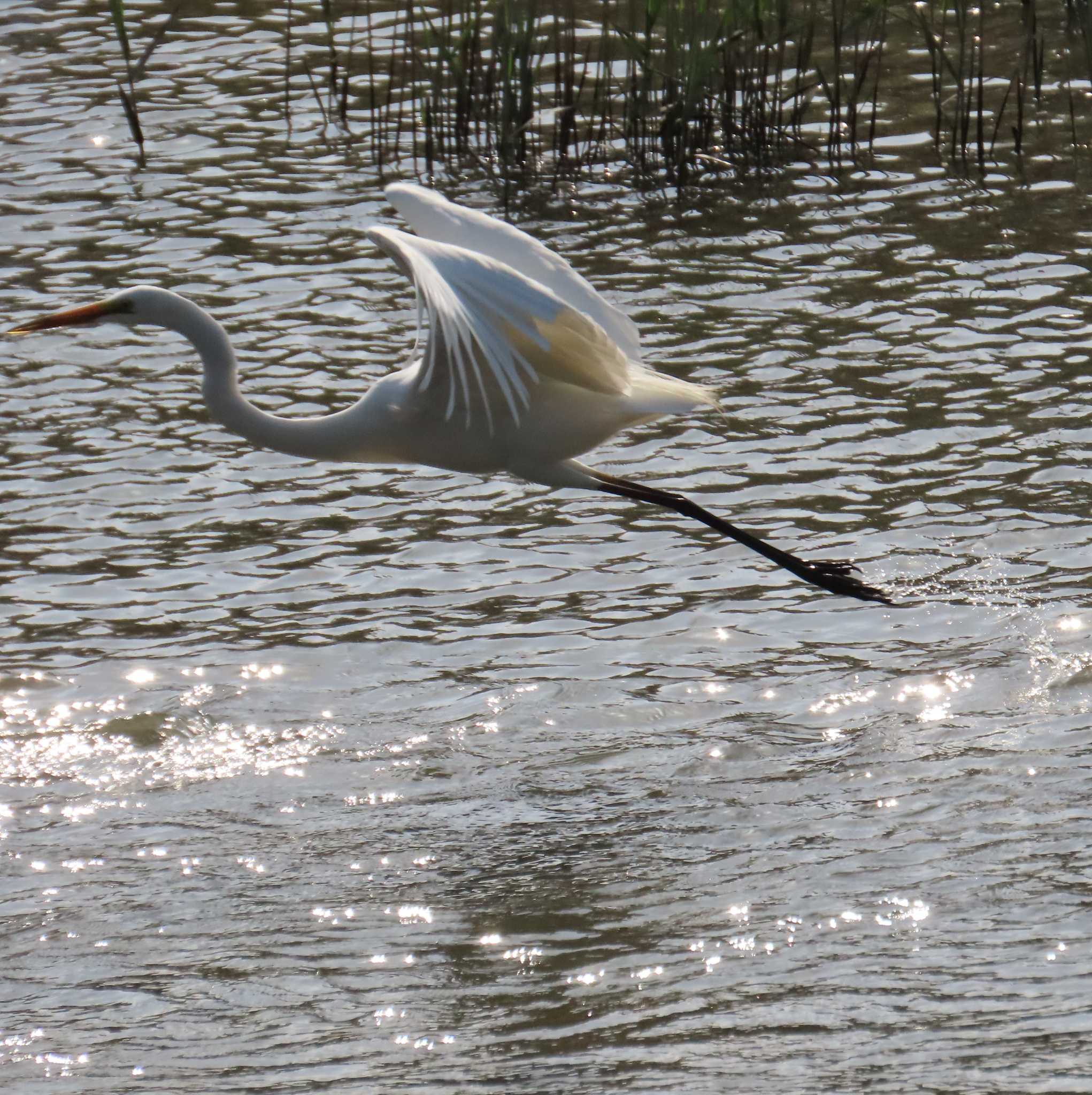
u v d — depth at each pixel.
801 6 21.72
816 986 7.12
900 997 6.93
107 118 20.55
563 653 10.96
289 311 16.08
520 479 13.48
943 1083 6.16
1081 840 8.27
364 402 9.59
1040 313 15.54
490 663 10.89
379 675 10.78
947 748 9.45
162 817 9.30
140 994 7.59
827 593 11.55
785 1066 6.42
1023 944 7.32
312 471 13.63
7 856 8.94
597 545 12.39
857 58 20.36
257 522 12.84
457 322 7.36
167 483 13.39
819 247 17.20
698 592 11.68
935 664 10.49
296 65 22.05
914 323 15.50
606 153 19.62
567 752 9.80
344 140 20.05
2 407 14.57
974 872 8.06
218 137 20.09
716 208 18.20
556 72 20.77
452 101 20.61
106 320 9.52
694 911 7.96
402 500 13.17
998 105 20.36
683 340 15.38
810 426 13.86
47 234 17.72
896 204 18.08
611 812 9.09
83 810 9.39
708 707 10.21
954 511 12.45
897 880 8.05
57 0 24.28
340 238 17.62
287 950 7.91
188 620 11.50
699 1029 6.83
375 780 9.60
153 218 18.08
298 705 10.44
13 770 9.80
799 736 9.78
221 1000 7.50
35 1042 7.20
